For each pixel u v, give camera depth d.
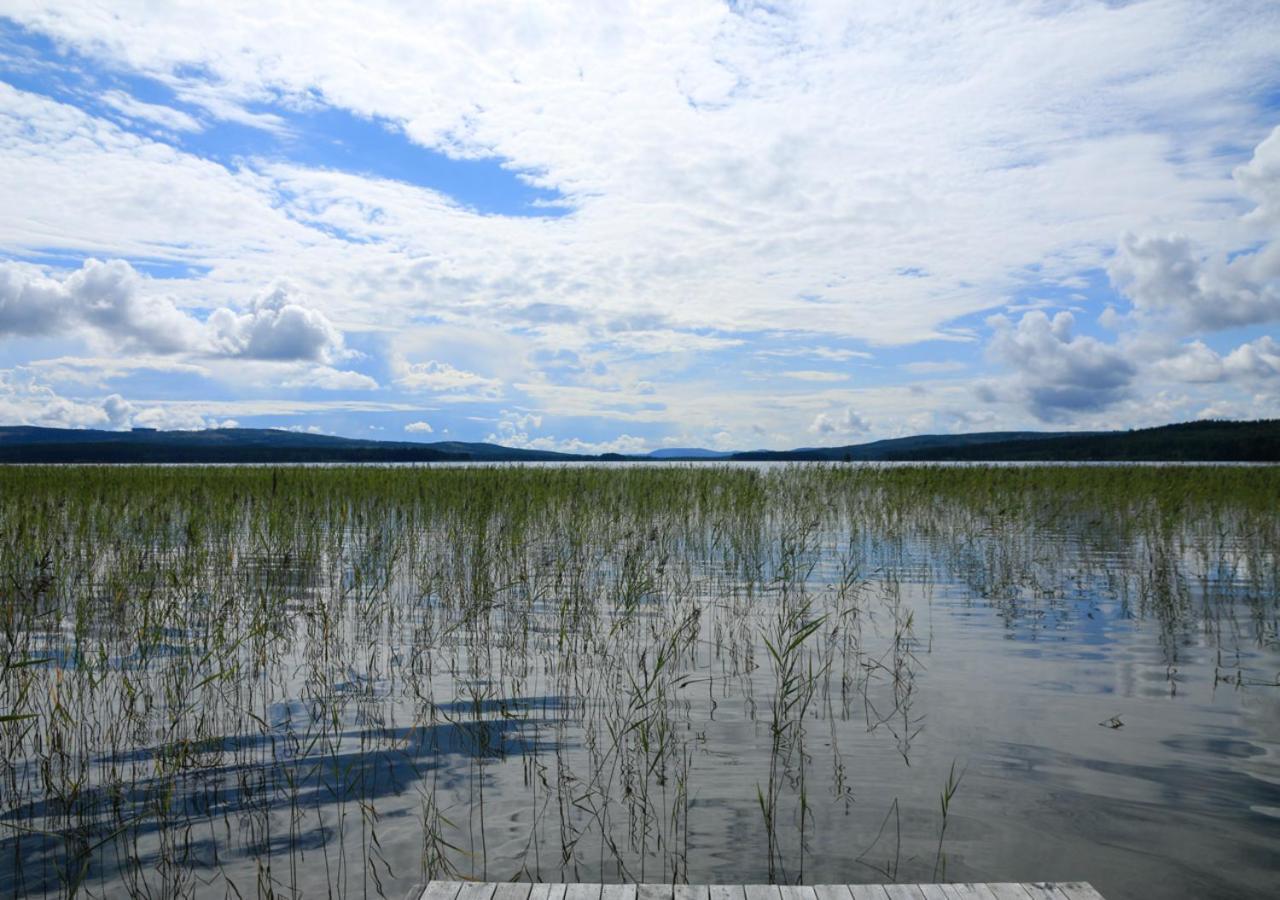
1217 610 7.77
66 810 3.58
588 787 3.88
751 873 3.10
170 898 2.94
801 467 22.88
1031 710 4.98
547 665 5.96
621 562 9.98
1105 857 3.23
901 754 4.28
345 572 9.58
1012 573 9.81
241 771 4.05
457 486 15.22
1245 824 3.50
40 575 5.97
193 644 6.28
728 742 4.45
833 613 7.66
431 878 3.07
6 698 4.99
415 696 5.21
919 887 2.72
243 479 17.30
